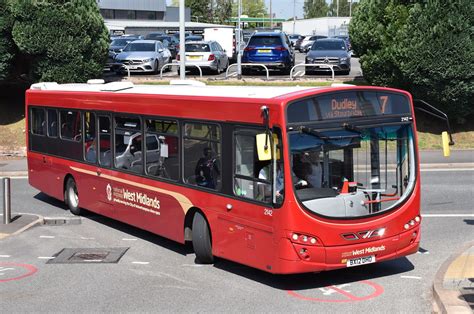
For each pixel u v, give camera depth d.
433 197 17.72
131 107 13.43
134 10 87.88
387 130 10.45
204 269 11.45
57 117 16.73
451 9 23.62
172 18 97.25
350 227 9.85
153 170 12.80
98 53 27.22
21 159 25.84
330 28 94.62
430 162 22.61
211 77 32.38
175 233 12.24
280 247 9.70
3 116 28.36
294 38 76.81
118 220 14.39
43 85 17.72
